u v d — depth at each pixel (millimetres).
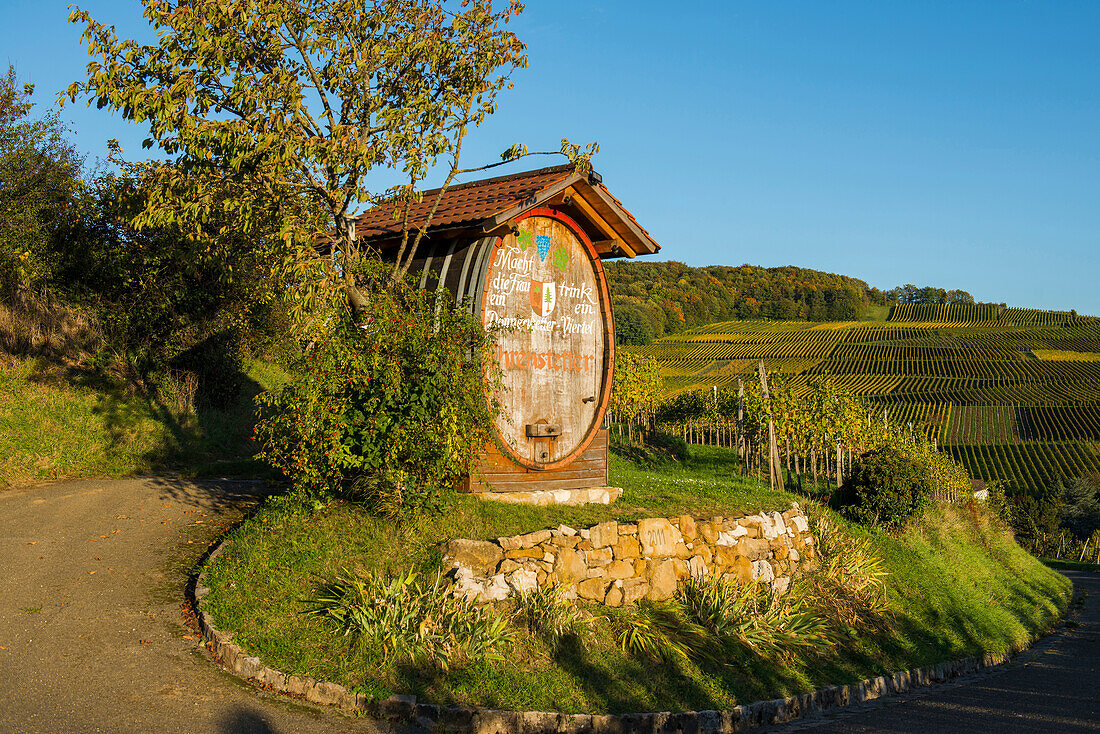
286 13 8852
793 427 17641
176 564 7859
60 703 5094
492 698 6066
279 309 18703
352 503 8375
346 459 7641
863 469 13430
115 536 8547
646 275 120875
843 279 129125
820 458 21609
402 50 9258
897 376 71062
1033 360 75000
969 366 73812
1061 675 10422
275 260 8836
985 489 39969
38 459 11461
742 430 17938
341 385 7754
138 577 7438
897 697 8414
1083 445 53500
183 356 15859
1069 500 48969
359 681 5930
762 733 6750
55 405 13109
